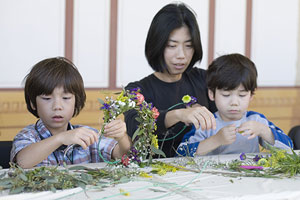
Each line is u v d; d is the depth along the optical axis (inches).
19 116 185.0
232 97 85.4
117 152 77.1
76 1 189.5
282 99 219.3
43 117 74.7
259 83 216.4
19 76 186.5
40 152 66.0
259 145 94.2
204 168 64.4
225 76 84.0
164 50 86.4
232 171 62.6
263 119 89.6
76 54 192.2
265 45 214.8
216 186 54.2
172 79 91.7
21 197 49.3
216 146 77.4
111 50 197.2
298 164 61.3
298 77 221.0
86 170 61.2
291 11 215.9
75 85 74.8
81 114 192.1
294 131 96.0
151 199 48.6
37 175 52.6
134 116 82.0
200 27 204.8
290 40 217.8
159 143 88.0
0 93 183.6
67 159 76.4
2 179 52.0
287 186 54.8
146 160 68.1
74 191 51.4
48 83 72.4
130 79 201.9
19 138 74.1
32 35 186.2
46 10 186.5
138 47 200.5
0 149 79.8
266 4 211.9
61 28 189.2
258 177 59.5
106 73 197.6
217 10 205.9
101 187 53.2
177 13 85.0
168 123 78.7
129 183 55.5
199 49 88.4
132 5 196.9
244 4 208.8
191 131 88.0
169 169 63.2
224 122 88.9
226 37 209.2
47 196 49.6
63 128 77.7
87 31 192.7
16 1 182.2
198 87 94.4
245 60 86.5
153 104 89.5
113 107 64.7
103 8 193.2
